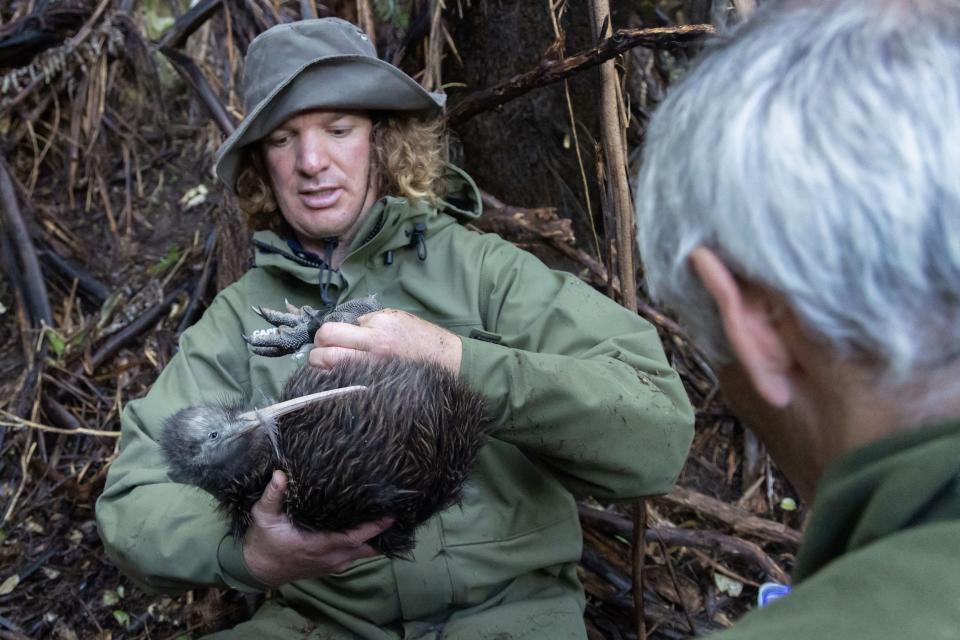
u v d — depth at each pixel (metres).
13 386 3.97
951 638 0.75
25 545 3.50
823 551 0.98
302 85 2.47
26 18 4.52
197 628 3.21
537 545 2.51
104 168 4.68
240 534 2.27
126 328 4.09
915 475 0.87
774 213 0.94
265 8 3.50
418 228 2.67
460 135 3.93
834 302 0.93
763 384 1.08
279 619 2.59
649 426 2.29
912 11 0.98
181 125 4.81
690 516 3.46
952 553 0.81
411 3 3.84
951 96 0.91
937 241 0.88
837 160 0.91
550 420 2.21
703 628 3.12
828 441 1.06
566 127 3.71
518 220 3.53
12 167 4.63
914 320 0.91
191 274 4.25
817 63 0.98
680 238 1.08
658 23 3.92
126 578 3.41
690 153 1.06
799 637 0.79
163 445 2.31
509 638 2.40
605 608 3.21
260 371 2.60
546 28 3.55
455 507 2.46
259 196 2.82
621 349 2.43
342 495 2.00
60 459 3.74
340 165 2.56
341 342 2.10
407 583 2.45
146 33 4.80
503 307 2.58
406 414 2.00
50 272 4.34
